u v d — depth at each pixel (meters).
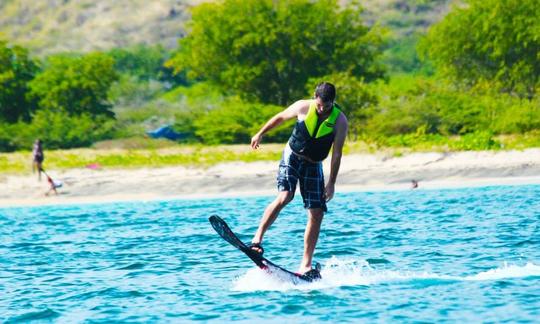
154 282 36.78
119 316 30.34
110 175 100.31
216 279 36.91
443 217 58.56
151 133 167.62
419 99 140.75
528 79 162.88
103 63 181.25
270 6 170.88
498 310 29.48
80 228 60.97
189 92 194.75
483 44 166.25
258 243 32.44
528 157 98.44
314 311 30.14
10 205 83.94
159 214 69.81
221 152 121.62
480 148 104.19
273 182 93.00
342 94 139.38
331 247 45.31
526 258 39.94
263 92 173.12
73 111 177.12
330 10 172.62
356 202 73.38
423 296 32.03
